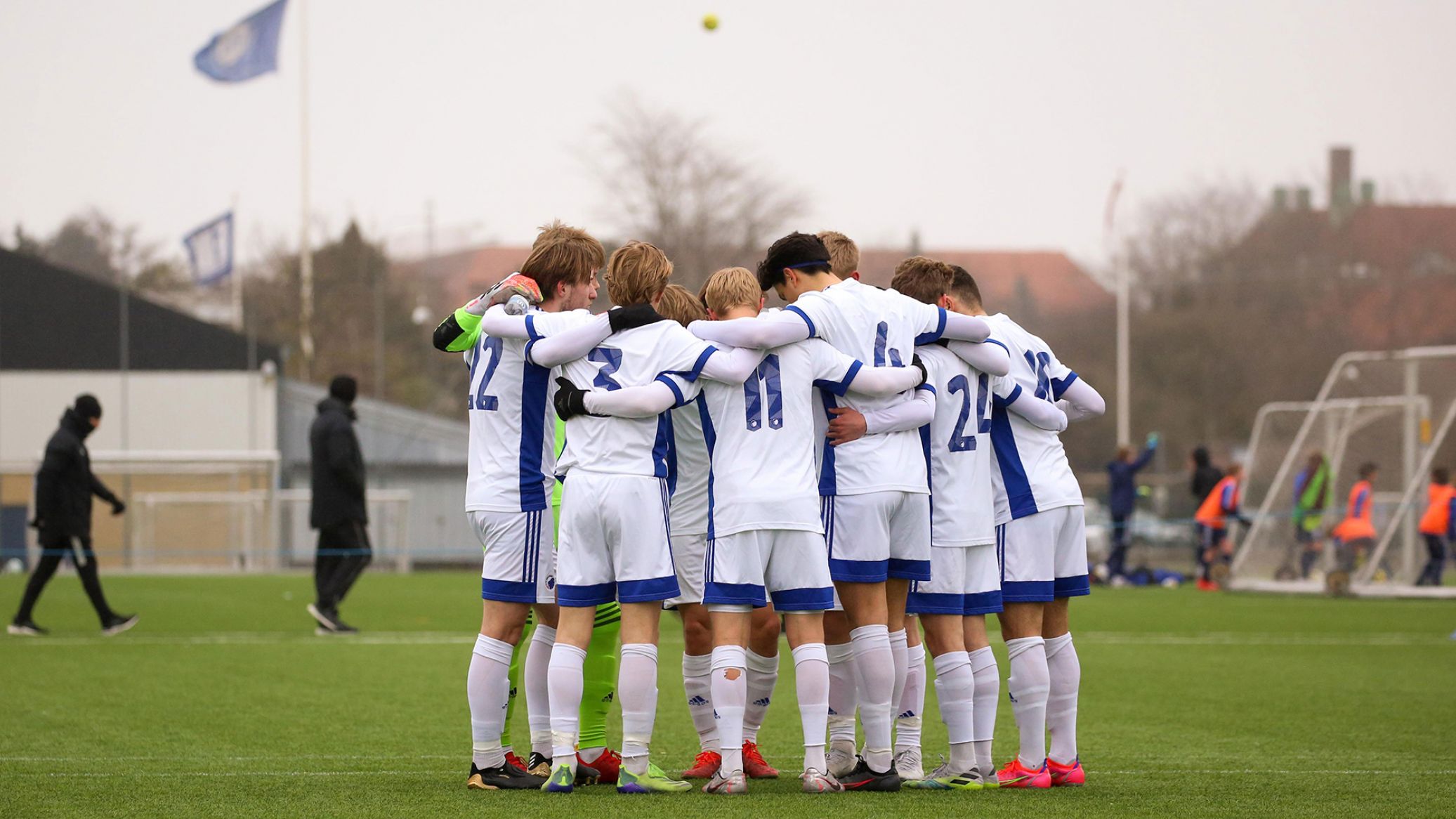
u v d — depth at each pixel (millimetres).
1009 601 14211
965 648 14359
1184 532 87500
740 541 13117
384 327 102000
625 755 13172
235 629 33500
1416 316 142875
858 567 13523
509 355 13656
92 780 13758
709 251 111188
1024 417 14523
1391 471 52344
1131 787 13711
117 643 29547
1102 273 146000
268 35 89875
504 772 13555
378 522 67188
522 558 13555
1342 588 47812
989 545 14117
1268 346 141125
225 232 87312
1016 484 14352
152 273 115500
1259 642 31656
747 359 13188
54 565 31562
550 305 14188
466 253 109312
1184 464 139125
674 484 14375
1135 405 141000
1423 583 48062
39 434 75188
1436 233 144625
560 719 13102
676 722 18984
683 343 13094
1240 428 140500
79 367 75562
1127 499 57969
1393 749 16547
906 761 14383
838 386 13484
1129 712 20078
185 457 67750
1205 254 145500
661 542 13125
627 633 13125
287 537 68188
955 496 14086
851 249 15102
